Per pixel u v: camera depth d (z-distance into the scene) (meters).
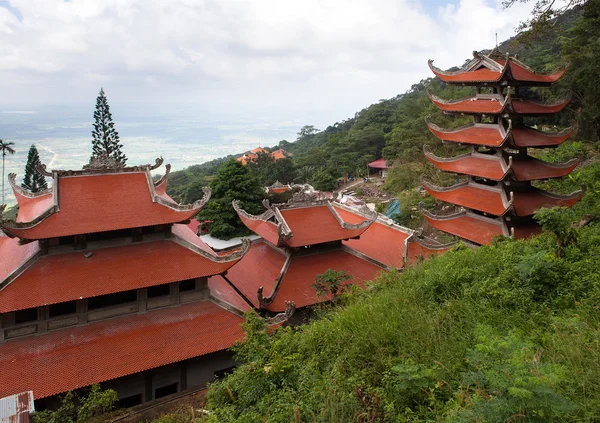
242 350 16.80
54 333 23.73
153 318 26.08
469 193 33.84
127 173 29.67
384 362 12.39
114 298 25.66
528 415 7.70
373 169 128.00
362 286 31.50
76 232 25.09
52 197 27.14
